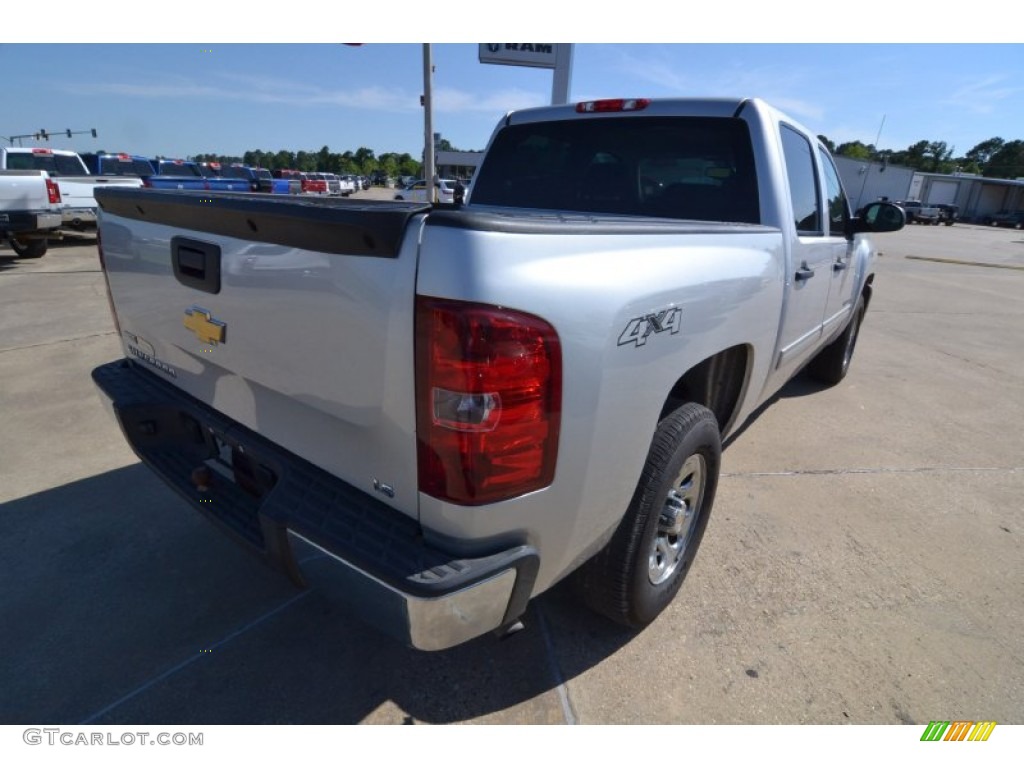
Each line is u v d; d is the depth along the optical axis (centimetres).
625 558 212
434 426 146
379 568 152
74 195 1202
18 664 220
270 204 165
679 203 313
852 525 329
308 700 209
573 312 153
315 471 184
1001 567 298
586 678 222
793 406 514
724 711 211
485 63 886
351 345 155
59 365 538
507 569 156
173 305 218
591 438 166
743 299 241
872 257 549
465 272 137
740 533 317
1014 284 1437
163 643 232
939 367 660
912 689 223
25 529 299
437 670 223
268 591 261
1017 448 442
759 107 295
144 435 243
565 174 352
